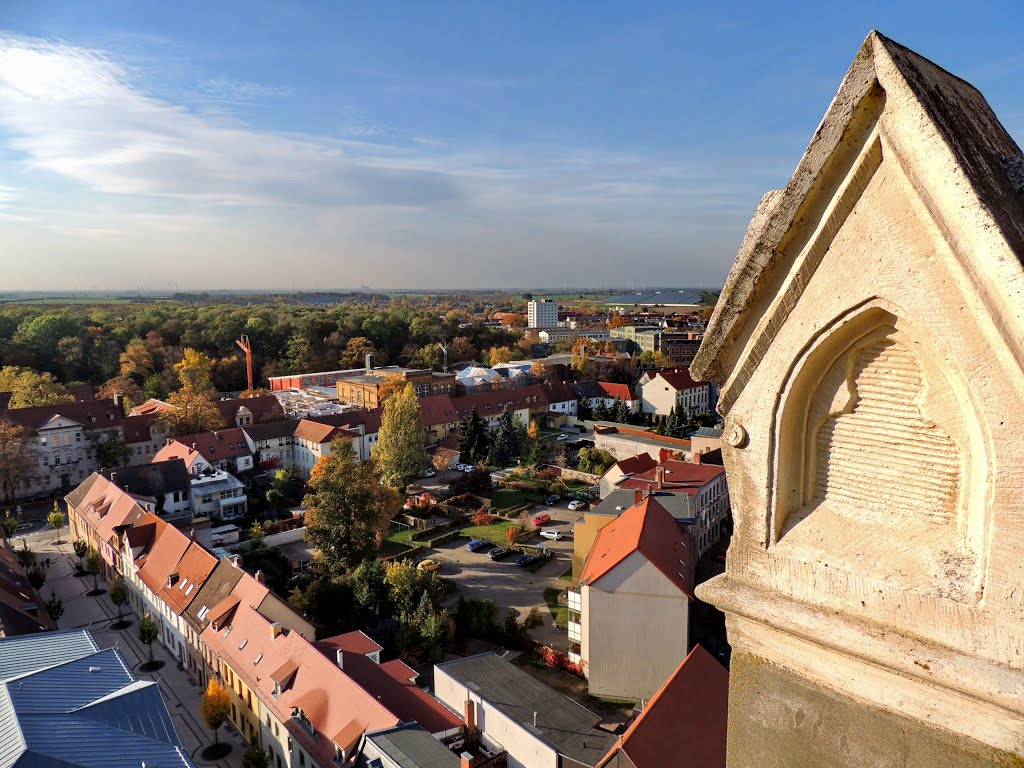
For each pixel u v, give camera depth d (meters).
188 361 102.06
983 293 3.83
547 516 55.34
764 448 5.08
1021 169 4.34
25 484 65.19
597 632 31.22
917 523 4.46
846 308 4.53
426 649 34.12
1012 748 3.94
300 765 25.03
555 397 92.38
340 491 41.50
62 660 23.98
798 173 4.56
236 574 34.88
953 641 4.15
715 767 20.16
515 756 23.31
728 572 5.41
